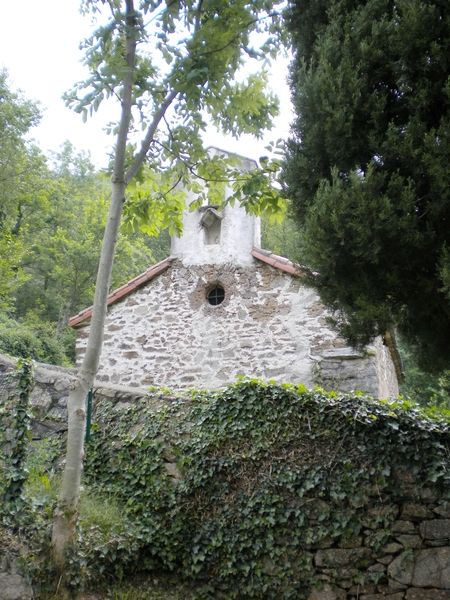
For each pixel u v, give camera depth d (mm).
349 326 5715
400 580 5809
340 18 5508
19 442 5457
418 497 6008
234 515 6281
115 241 5684
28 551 5012
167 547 6164
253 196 6703
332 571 5965
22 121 20656
